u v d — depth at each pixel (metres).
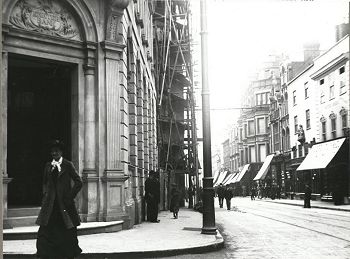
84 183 13.09
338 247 10.23
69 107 14.53
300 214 23.75
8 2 11.98
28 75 15.24
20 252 8.32
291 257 8.70
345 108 35.72
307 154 43.47
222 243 10.35
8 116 15.16
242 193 77.62
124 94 14.32
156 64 34.22
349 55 33.91
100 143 13.34
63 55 13.17
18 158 15.17
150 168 26.33
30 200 15.10
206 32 12.41
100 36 13.69
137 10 19.81
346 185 34.28
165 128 38.06
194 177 38.66
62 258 6.06
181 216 21.45
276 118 59.88
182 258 8.66
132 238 10.91
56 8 13.09
